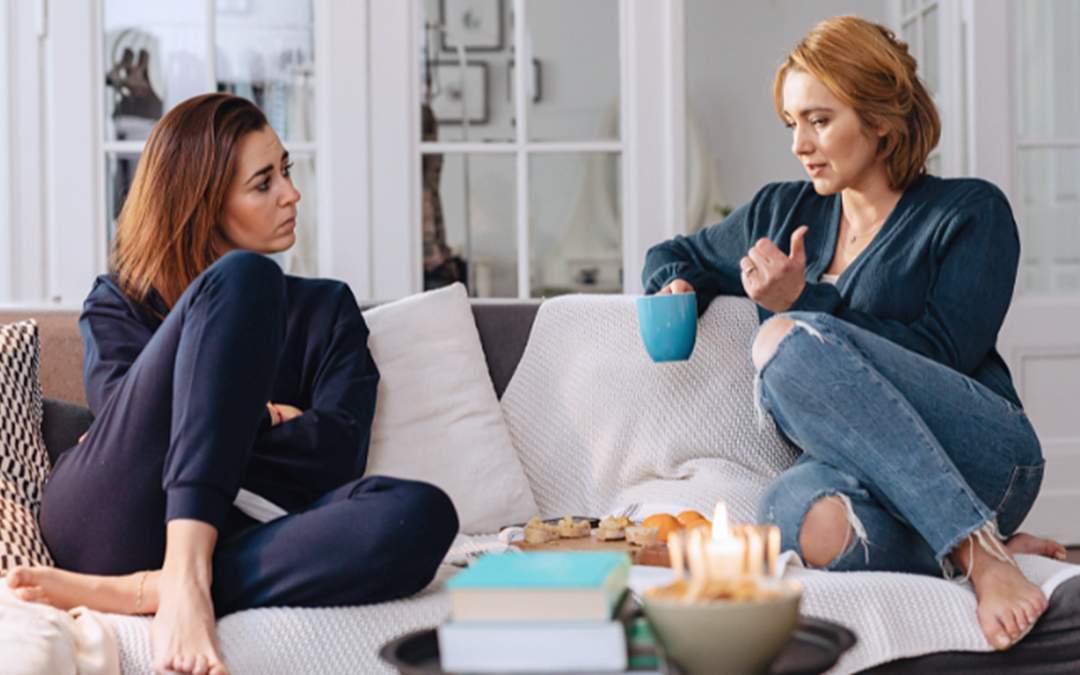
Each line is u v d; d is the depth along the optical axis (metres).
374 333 2.42
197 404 1.75
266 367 1.81
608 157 4.05
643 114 4.02
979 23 4.16
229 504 1.77
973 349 2.21
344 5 3.96
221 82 4.00
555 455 2.44
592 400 2.45
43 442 2.16
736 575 1.13
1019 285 4.25
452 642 1.09
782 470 2.40
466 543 2.20
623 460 2.42
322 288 2.29
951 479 1.90
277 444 2.04
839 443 1.98
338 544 1.75
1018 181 4.23
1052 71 4.27
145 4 3.97
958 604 1.85
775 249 2.22
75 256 3.96
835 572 1.93
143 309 2.14
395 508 1.77
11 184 3.95
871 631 1.80
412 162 4.00
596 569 1.13
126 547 1.88
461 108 4.02
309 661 1.71
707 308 2.48
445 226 4.02
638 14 4.01
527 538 2.02
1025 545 2.21
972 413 2.04
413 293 4.00
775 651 1.08
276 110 4.00
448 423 2.39
